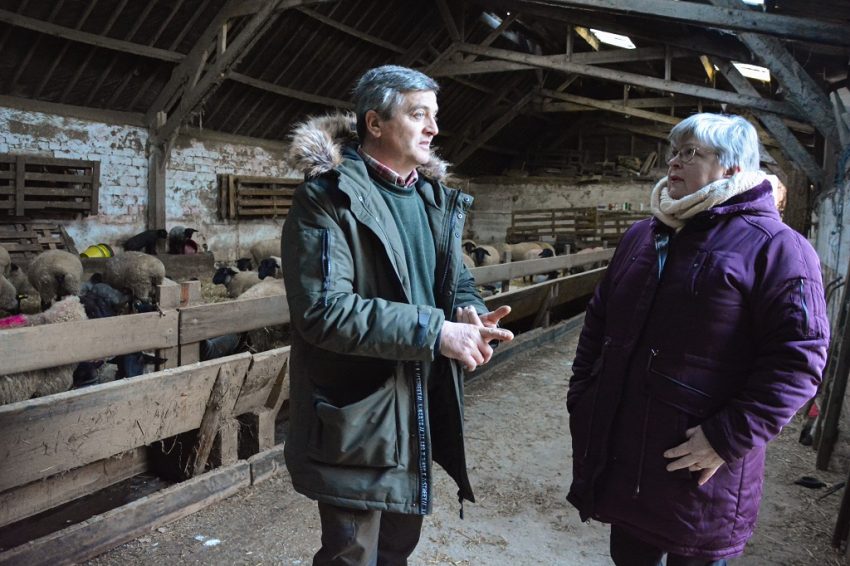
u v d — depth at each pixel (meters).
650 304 1.49
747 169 1.45
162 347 2.84
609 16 8.57
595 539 2.54
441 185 1.58
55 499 2.58
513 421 3.92
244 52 8.84
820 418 3.51
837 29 5.52
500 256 10.90
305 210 1.35
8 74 7.80
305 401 1.41
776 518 2.72
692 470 1.38
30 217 8.40
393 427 1.35
